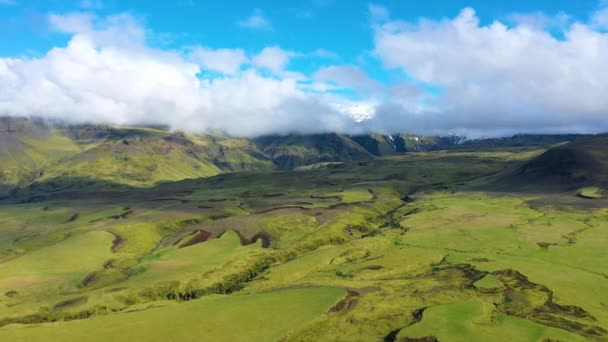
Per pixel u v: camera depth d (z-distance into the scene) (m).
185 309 107.38
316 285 129.25
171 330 93.69
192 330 93.62
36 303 127.12
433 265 152.25
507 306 108.06
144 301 133.12
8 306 130.62
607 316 101.56
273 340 89.25
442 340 87.25
